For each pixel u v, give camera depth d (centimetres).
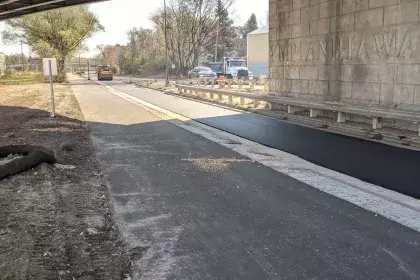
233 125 1489
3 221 544
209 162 920
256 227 546
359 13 1312
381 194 681
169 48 7300
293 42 1688
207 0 6962
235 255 467
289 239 507
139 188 734
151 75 7756
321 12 1498
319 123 1409
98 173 838
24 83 5106
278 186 734
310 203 641
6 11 2650
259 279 413
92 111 2017
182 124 1533
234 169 858
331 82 1475
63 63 5650
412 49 1125
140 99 2709
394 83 1195
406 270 427
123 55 9606
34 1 2511
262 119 1630
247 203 644
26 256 444
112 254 474
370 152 987
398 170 820
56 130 1389
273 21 1823
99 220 578
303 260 452
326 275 419
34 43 5616
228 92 2214
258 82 3766
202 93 2672
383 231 529
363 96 1321
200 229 544
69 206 626
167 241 508
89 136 1286
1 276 400
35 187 704
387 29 1204
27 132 1335
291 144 1116
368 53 1287
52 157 877
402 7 1146
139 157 981
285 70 1766
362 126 1273
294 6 1662
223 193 696
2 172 750
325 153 992
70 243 494
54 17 5450
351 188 717
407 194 678
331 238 508
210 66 5322
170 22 6925
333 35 1443
